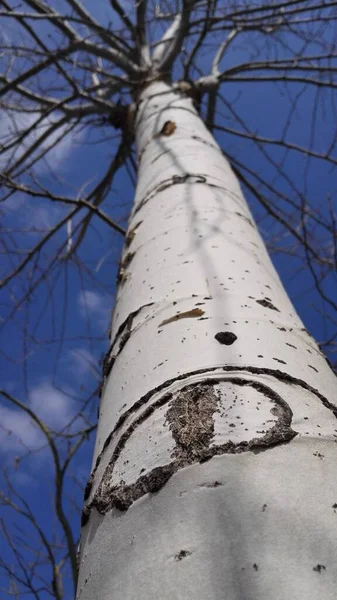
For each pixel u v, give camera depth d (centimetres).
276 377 96
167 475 79
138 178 254
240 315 119
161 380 101
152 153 259
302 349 114
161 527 73
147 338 120
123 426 97
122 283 168
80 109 412
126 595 67
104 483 88
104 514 82
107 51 405
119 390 111
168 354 108
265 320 119
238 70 400
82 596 76
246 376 95
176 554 68
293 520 68
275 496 71
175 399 93
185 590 63
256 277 141
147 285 143
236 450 79
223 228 168
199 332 112
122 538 76
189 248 154
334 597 60
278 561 63
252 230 181
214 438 82
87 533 85
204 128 286
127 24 421
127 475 85
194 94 386
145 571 68
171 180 210
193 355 104
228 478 75
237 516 70
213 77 397
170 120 290
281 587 61
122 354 124
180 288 133
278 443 80
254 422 84
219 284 133
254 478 74
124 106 406
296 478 74
